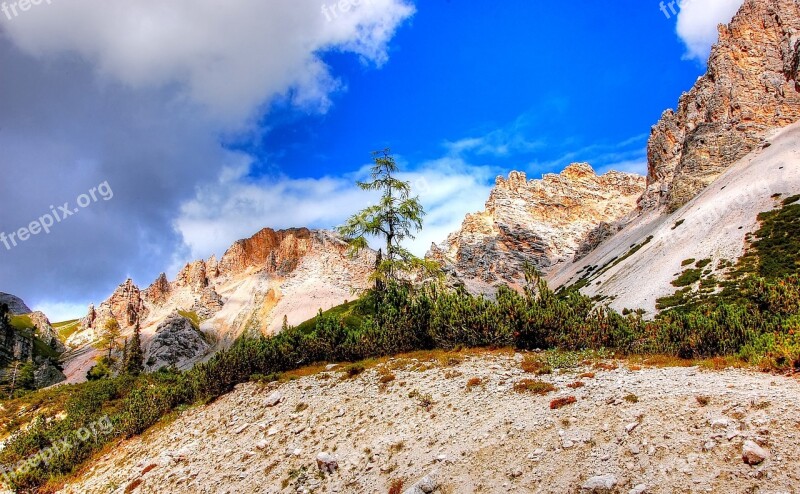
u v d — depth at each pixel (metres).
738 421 9.84
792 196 84.56
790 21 153.88
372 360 23.08
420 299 25.33
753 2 162.25
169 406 24.02
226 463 16.06
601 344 19.28
